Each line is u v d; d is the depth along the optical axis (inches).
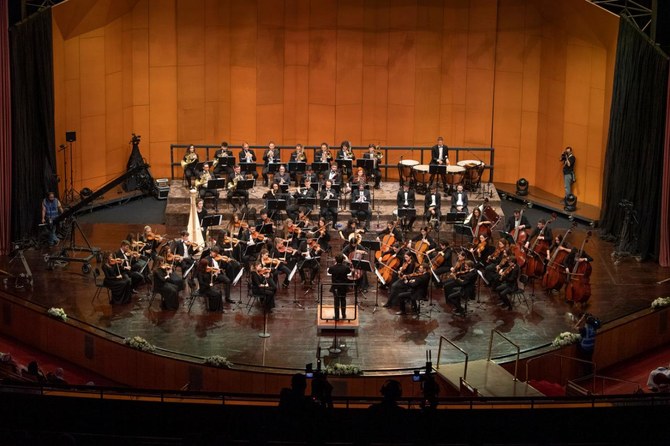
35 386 561.3
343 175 1279.5
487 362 824.9
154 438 510.0
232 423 529.7
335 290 867.4
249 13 1266.0
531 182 1290.6
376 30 1273.4
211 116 1295.5
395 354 842.8
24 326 919.7
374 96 1294.3
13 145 1061.1
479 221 1054.4
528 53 1253.1
